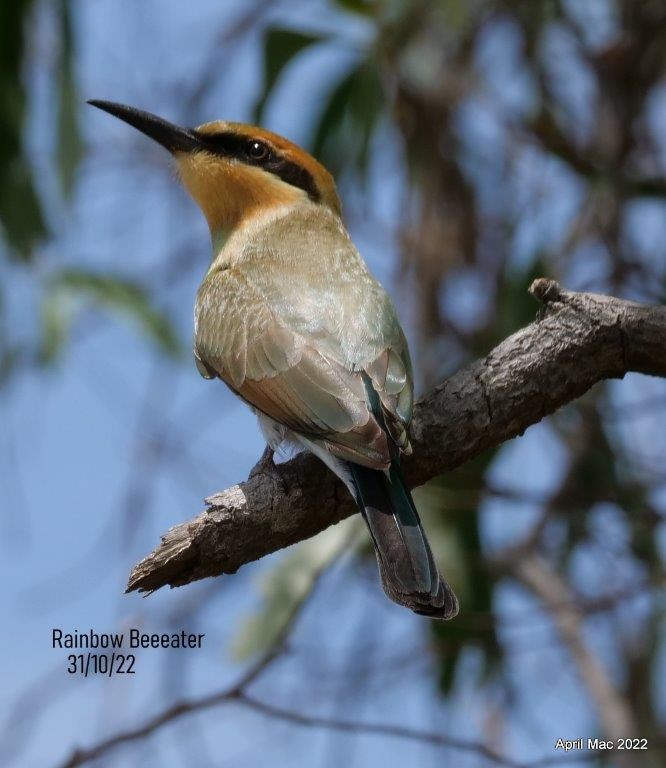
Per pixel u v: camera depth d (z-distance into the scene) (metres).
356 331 9.79
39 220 12.54
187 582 8.66
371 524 8.71
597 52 13.26
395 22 12.55
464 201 13.11
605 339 8.97
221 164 12.09
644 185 12.80
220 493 8.69
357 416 9.11
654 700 12.45
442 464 9.21
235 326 10.23
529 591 12.82
